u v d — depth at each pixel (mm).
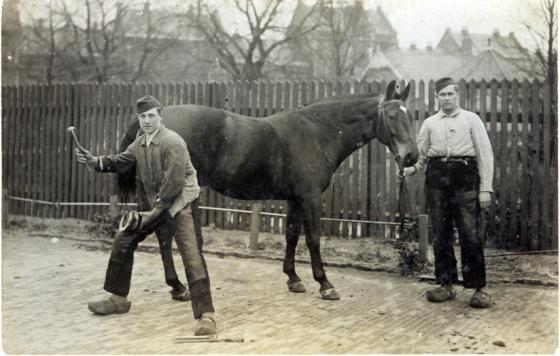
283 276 6316
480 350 3832
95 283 5688
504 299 5406
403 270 6547
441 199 5340
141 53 22125
